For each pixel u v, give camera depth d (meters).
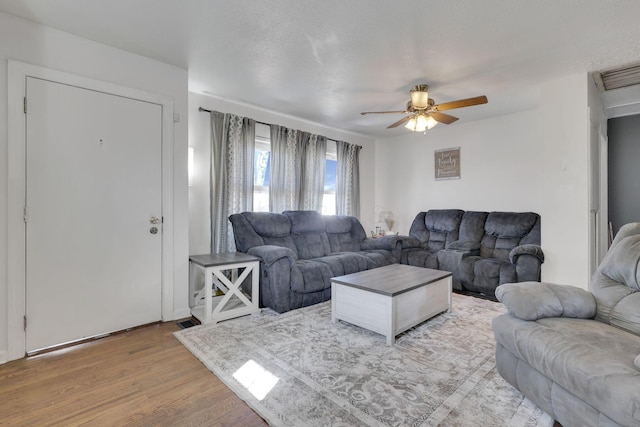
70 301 2.41
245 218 3.66
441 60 2.74
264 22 2.22
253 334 2.57
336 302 2.79
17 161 2.17
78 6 2.05
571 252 2.98
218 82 3.28
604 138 4.06
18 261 2.19
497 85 3.28
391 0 1.95
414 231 5.04
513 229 3.97
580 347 1.37
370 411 1.60
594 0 1.94
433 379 1.90
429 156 5.23
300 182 4.52
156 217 2.83
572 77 3.02
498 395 1.73
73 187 2.41
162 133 2.85
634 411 1.08
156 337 2.54
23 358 2.18
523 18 2.13
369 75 3.06
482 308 3.21
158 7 2.06
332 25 2.24
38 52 2.25
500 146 4.45
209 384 1.87
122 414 1.60
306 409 1.62
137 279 2.73
